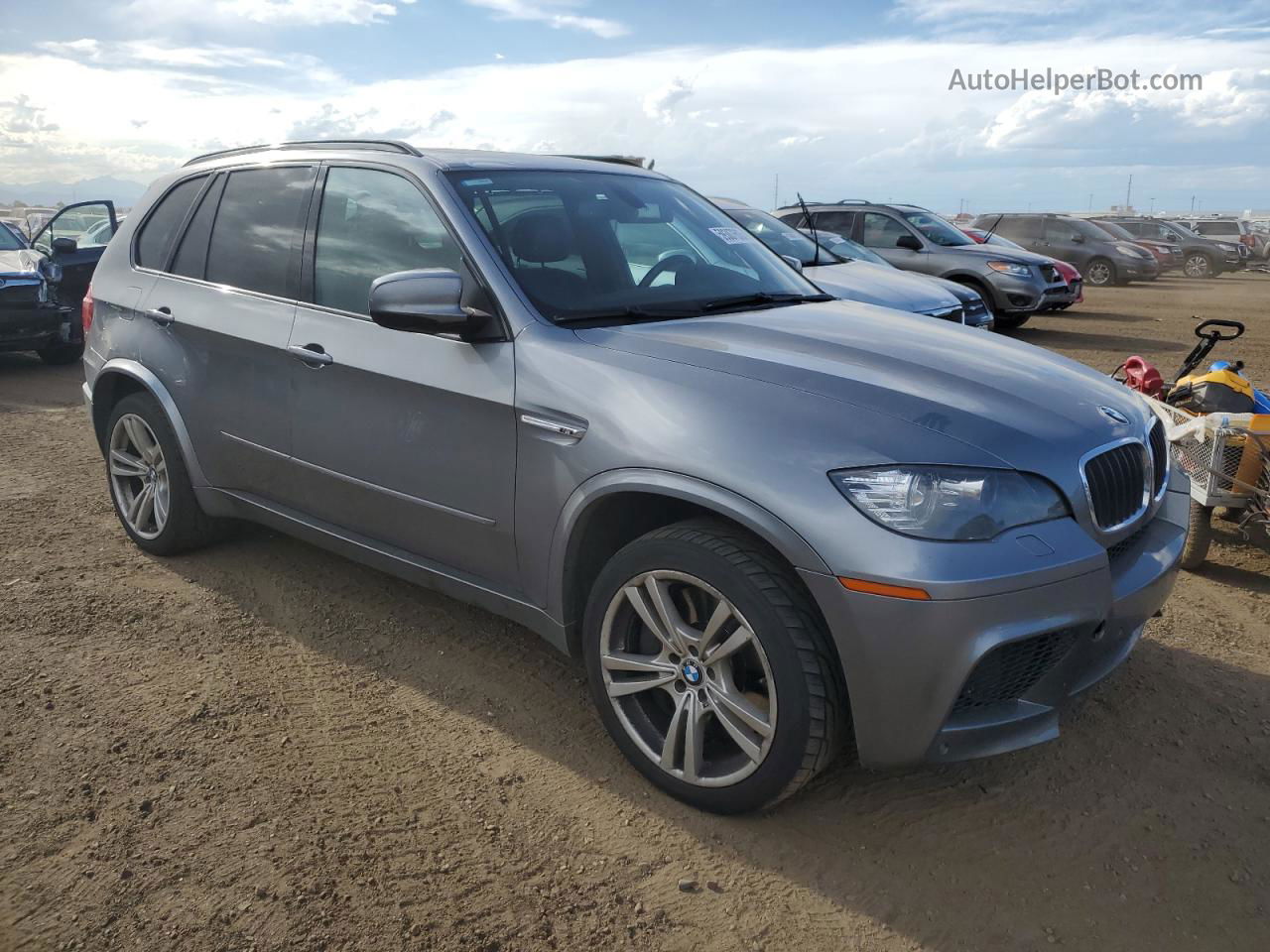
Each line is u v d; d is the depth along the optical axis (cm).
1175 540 304
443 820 276
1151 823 285
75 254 1063
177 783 289
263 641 381
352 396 346
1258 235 3209
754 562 256
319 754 306
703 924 241
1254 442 445
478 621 402
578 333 305
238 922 236
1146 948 237
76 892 245
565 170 388
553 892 250
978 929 242
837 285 741
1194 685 364
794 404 263
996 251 1312
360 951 229
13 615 397
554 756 309
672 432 268
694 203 425
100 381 461
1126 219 2992
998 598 238
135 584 429
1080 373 332
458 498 321
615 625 290
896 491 242
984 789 299
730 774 271
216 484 419
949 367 296
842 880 258
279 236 389
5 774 292
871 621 239
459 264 326
